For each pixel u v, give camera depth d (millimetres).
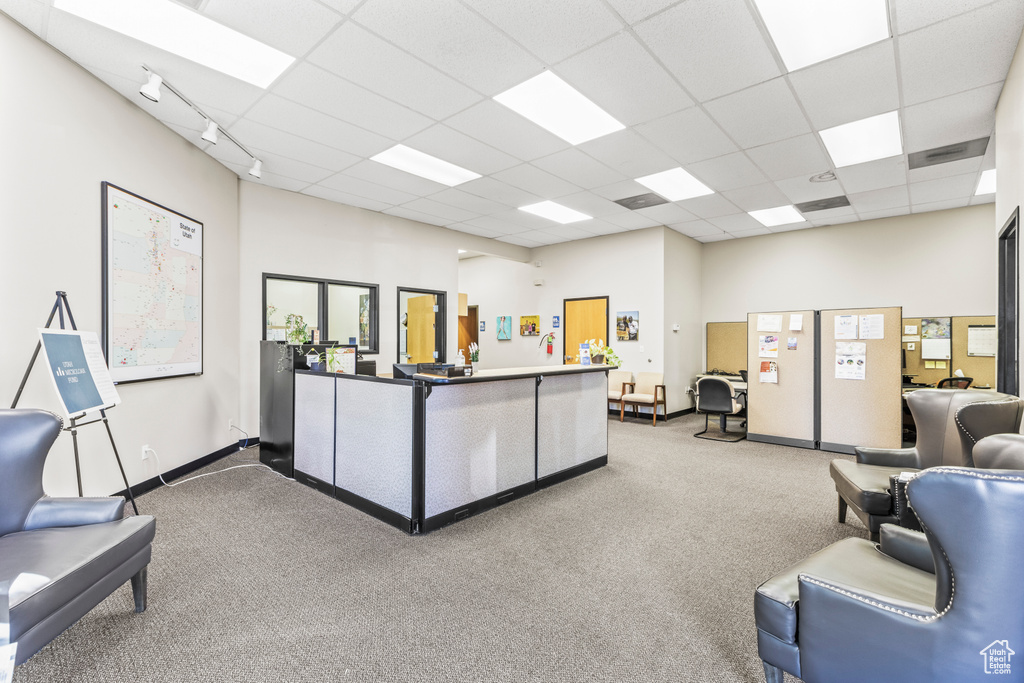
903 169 4273
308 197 5207
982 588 1031
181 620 1889
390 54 2607
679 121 3381
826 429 4883
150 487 3447
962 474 1047
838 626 1264
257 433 4879
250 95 3064
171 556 2445
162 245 3504
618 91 2980
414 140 3729
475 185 4820
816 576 1347
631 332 6953
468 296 9469
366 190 5020
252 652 1702
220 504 3221
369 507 3074
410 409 2787
